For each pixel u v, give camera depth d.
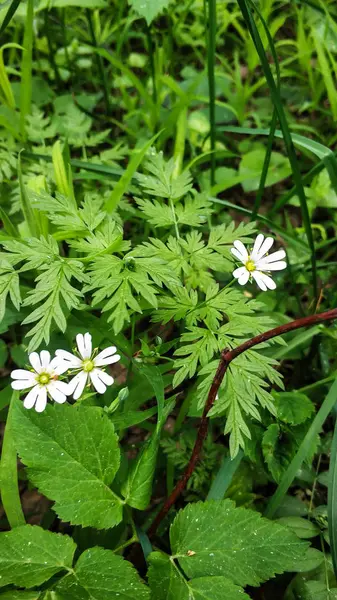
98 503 0.20
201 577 0.19
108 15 0.50
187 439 0.27
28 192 0.27
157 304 0.22
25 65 0.33
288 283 0.35
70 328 0.26
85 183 0.35
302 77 0.45
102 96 0.46
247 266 0.22
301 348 0.30
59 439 0.20
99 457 0.20
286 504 0.25
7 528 0.26
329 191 0.38
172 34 0.44
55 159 0.28
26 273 0.30
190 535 0.20
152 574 0.19
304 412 0.24
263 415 0.25
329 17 0.39
